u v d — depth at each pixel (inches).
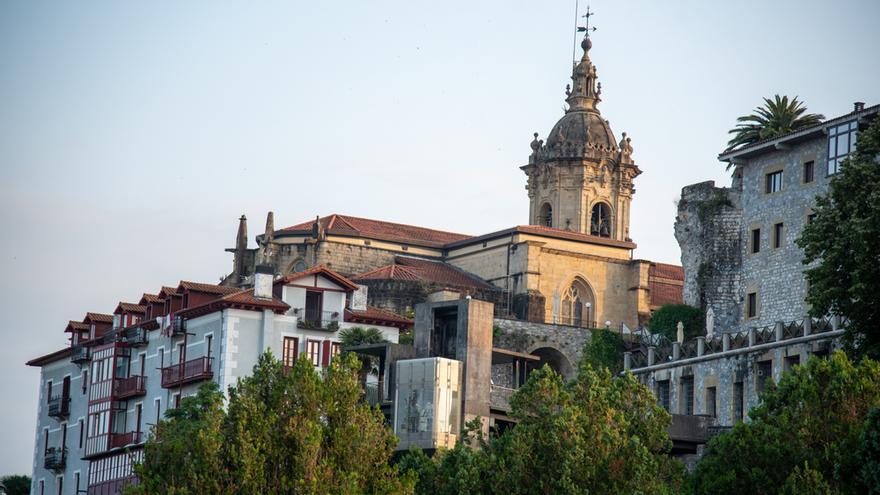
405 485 4507.9
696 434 5521.7
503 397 5511.8
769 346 5861.2
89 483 6766.7
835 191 5083.7
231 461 4394.7
